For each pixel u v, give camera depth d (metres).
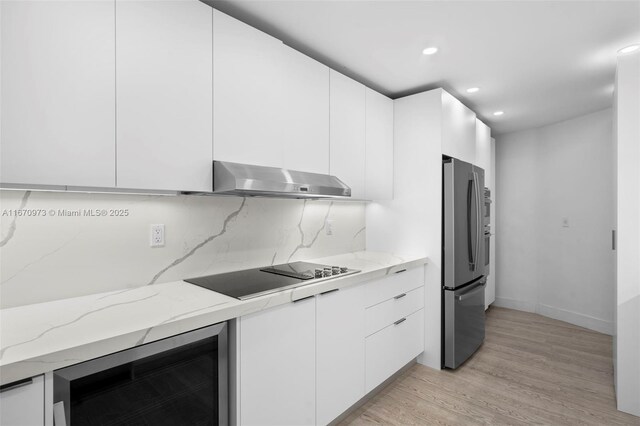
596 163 3.70
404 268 2.50
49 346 0.97
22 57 1.11
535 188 4.32
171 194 1.68
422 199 2.87
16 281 1.34
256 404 1.50
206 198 1.95
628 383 2.16
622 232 2.22
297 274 1.95
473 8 1.82
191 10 1.57
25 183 1.13
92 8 1.27
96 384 1.06
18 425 0.90
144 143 1.41
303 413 1.73
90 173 1.26
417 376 2.64
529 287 4.39
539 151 4.29
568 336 3.51
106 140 1.30
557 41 2.17
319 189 1.98
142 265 1.69
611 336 3.51
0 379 0.85
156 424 1.20
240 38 1.77
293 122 2.06
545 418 2.10
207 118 1.62
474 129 3.40
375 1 1.76
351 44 2.22
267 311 1.55
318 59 2.43
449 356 2.73
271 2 1.77
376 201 3.15
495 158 4.73
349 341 2.03
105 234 1.56
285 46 2.01
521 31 2.05
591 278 3.74
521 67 2.55
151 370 1.19
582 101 3.34
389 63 2.49
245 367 1.46
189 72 1.55
